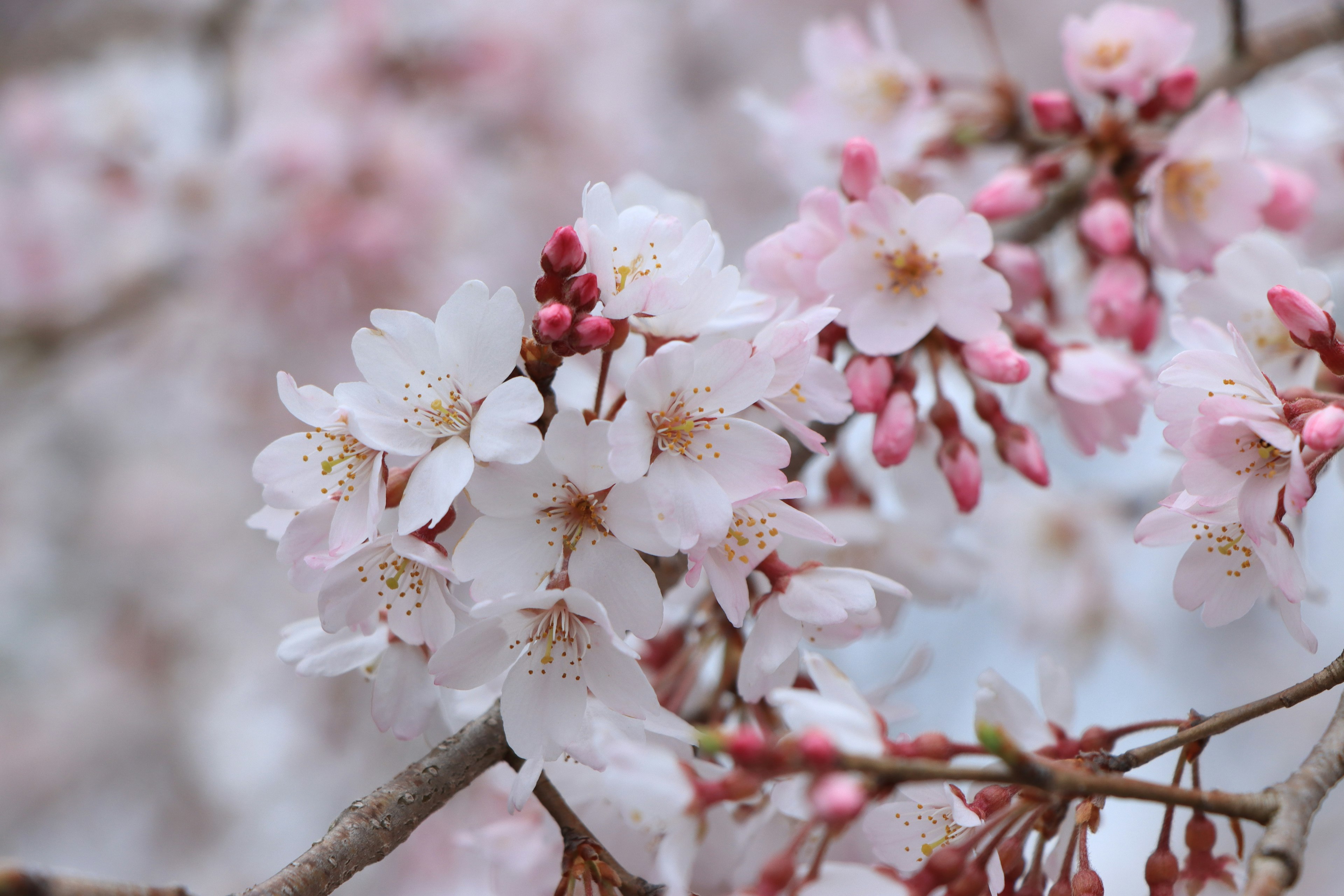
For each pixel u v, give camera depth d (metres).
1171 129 0.70
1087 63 0.69
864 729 0.60
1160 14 0.68
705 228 0.62
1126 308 0.67
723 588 0.62
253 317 1.05
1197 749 0.61
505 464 0.61
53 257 1.10
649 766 0.59
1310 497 0.61
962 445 0.66
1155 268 0.69
